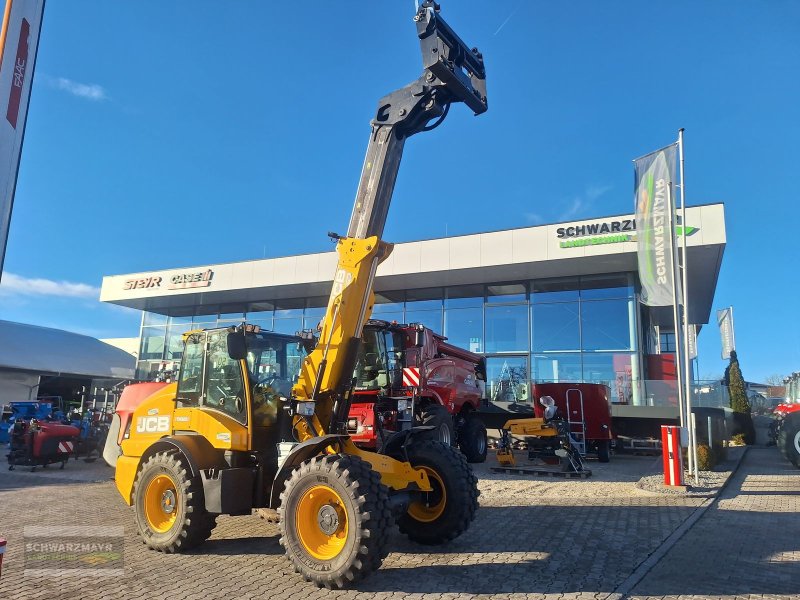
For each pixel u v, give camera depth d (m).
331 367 5.77
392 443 6.38
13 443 12.66
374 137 5.94
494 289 20.31
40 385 27.58
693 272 17.80
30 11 2.99
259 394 6.20
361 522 4.71
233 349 5.75
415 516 6.18
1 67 2.81
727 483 10.82
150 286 24.05
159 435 6.71
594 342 18.52
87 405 18.28
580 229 16.97
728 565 5.50
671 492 9.27
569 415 14.40
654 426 16.45
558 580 5.02
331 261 20.59
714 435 14.61
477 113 5.97
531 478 11.37
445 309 20.97
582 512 7.91
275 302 24.25
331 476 4.89
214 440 5.95
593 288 18.88
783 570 5.35
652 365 18.67
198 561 5.59
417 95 5.67
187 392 6.61
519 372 19.33
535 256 17.47
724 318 23.81
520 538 6.47
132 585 4.89
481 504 8.48
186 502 5.75
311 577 4.82
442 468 6.10
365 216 5.87
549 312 19.31
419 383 11.34
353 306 5.79
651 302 11.33
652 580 5.06
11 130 2.83
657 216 11.45
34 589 4.77
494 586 4.87
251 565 5.46
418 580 5.02
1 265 2.75
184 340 6.82
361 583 4.93
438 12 5.49
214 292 22.89
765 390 44.06
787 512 8.03
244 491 5.79
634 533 6.71
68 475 11.79
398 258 19.27
